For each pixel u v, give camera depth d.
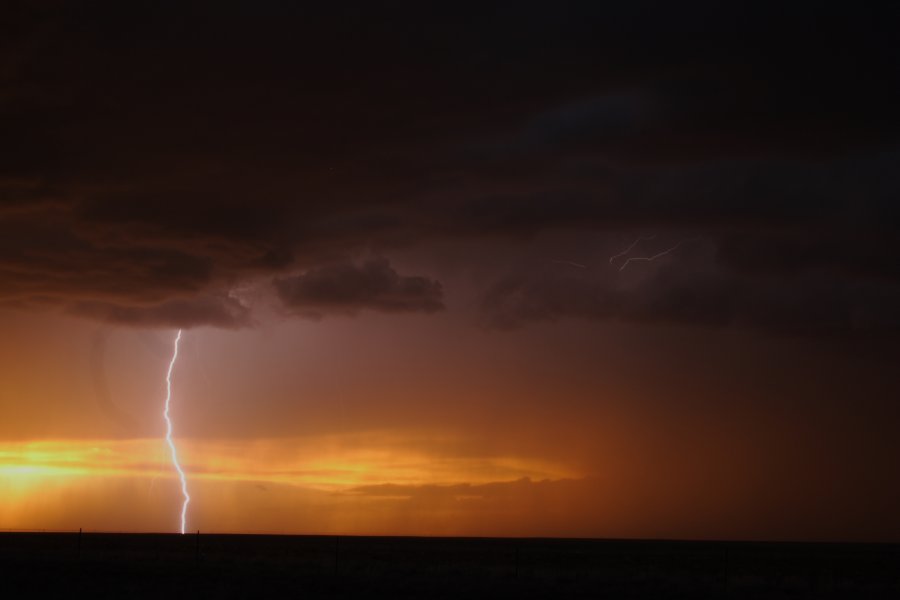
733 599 32.16
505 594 32.84
